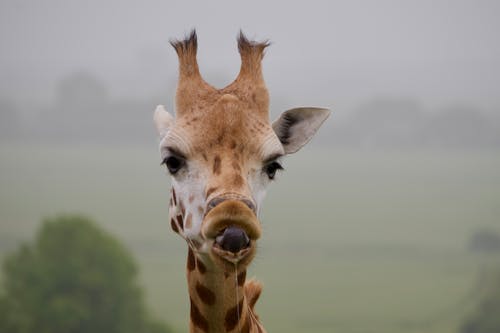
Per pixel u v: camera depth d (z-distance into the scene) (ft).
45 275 234.99
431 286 374.43
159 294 324.19
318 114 45.27
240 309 40.65
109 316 237.04
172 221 42.39
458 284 375.25
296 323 278.67
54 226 239.71
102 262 238.68
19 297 236.43
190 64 41.45
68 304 230.89
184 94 40.86
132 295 241.55
